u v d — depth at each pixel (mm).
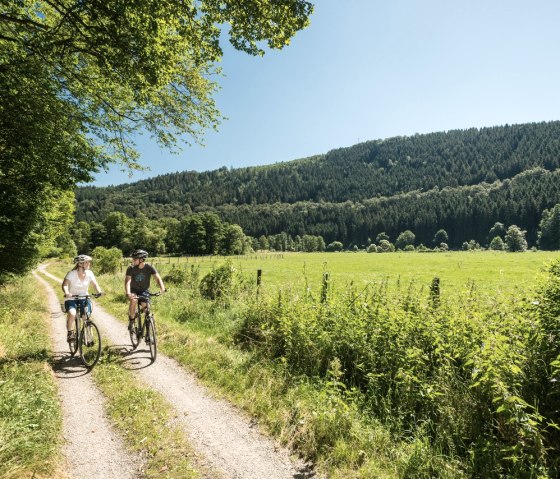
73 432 4539
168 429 4613
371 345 5945
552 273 4797
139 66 7852
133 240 120500
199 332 9367
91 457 4023
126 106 12336
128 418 4883
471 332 5094
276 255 108062
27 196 12367
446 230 161375
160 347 8242
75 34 8297
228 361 7039
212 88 12844
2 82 8422
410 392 4871
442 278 25297
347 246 183250
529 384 3975
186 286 18641
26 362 6645
